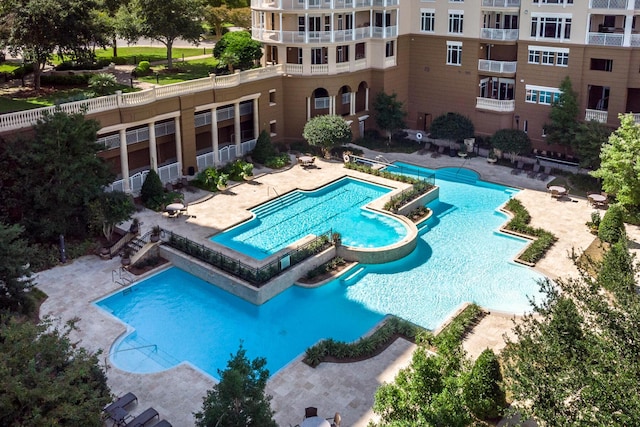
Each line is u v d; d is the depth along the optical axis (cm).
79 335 3045
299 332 3181
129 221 4172
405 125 5912
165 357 2934
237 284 3462
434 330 3155
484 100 5659
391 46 5872
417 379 1984
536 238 4109
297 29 5634
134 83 5222
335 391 2673
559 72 5222
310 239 3897
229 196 4672
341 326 3234
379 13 5841
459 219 4488
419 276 3722
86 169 3819
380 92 5869
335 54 5572
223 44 5791
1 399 1827
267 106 5516
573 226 4281
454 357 2136
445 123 5594
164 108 4647
